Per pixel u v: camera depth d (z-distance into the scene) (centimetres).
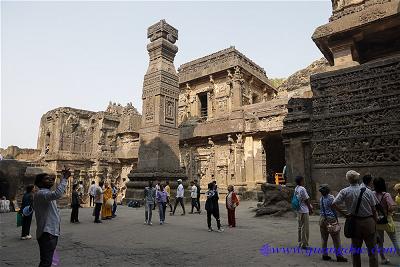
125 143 4284
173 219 1346
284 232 1009
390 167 1247
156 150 1967
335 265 607
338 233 645
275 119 2680
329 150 1417
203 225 1170
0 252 746
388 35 1479
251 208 1961
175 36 2281
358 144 1345
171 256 688
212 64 3675
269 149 3253
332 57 1723
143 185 1928
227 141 2984
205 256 687
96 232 1004
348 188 532
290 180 1507
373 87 1356
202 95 3866
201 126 3166
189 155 3247
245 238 901
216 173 3009
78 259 668
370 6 1425
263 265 611
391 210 640
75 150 4066
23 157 4303
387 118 1294
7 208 1833
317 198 1404
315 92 1530
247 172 2802
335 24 1504
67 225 1167
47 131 4194
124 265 621
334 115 1434
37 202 494
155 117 2050
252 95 3722
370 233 501
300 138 1507
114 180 4197
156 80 2108
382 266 608
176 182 1977
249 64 3731
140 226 1127
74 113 4156
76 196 1250
